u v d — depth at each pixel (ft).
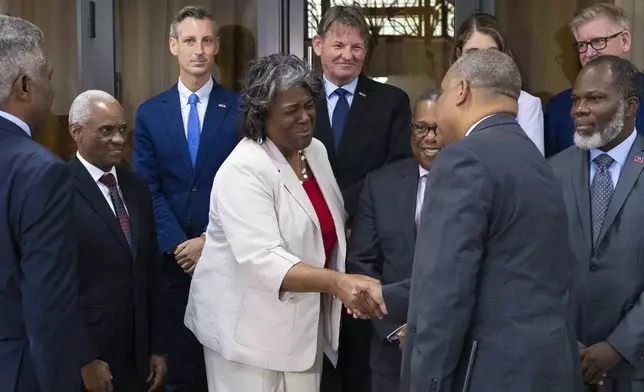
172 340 8.73
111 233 7.34
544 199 5.23
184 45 9.70
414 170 7.57
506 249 5.16
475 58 5.58
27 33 5.50
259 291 6.60
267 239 6.47
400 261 7.33
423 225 5.29
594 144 6.93
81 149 7.50
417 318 5.19
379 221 7.51
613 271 6.77
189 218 9.49
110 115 7.47
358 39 9.21
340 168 9.09
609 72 6.89
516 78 5.57
